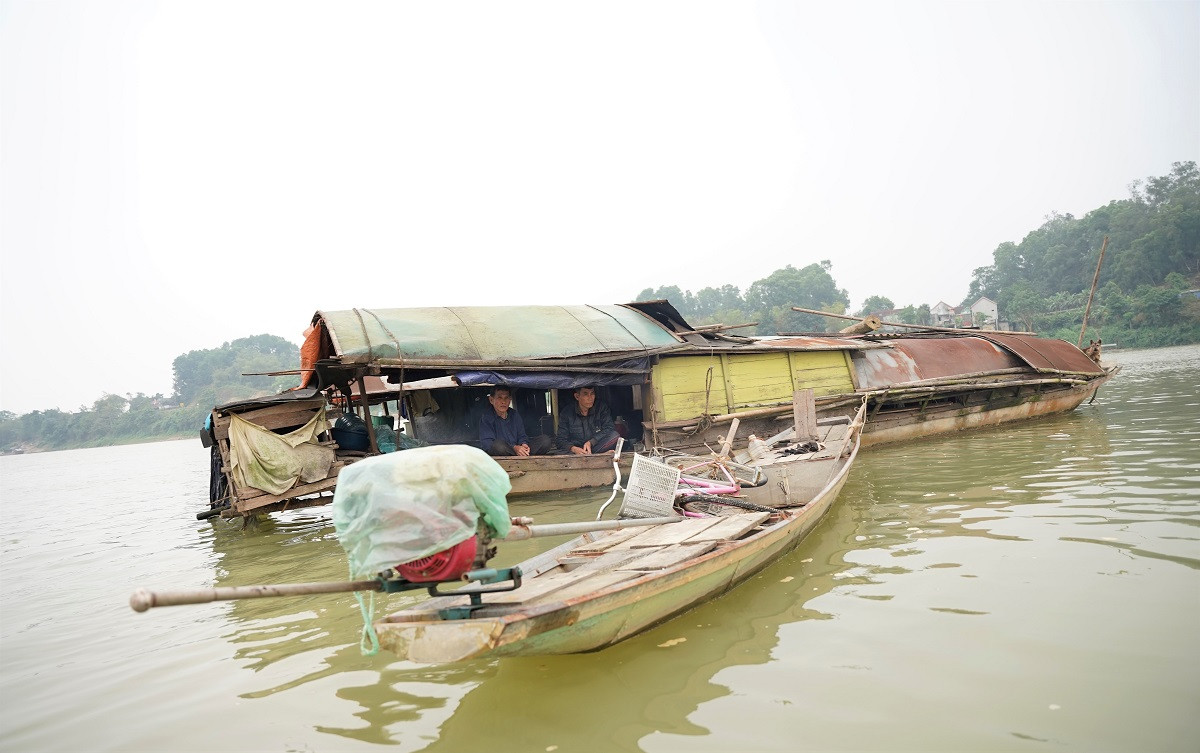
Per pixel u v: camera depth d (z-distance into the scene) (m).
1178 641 3.93
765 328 100.06
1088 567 5.19
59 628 6.56
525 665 4.37
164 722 4.12
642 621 4.54
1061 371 15.12
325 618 5.84
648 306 12.95
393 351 9.89
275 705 4.16
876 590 5.17
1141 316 65.62
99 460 66.88
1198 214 80.69
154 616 6.59
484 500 3.75
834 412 13.22
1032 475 8.80
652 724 3.56
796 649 4.29
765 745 3.29
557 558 5.60
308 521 11.40
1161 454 9.21
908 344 15.02
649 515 6.66
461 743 3.52
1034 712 3.39
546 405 13.53
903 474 9.91
